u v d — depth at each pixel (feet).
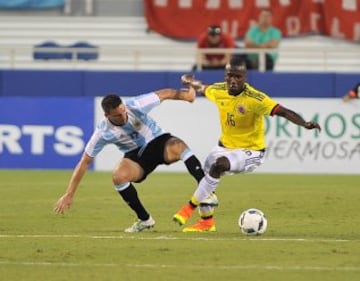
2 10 270.26
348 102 212.84
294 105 214.48
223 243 110.83
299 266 96.68
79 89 230.68
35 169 219.61
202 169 120.88
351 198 164.55
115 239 114.32
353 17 262.06
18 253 104.32
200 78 225.35
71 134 218.38
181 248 107.24
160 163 121.80
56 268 95.66
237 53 229.86
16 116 219.41
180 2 265.13
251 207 152.46
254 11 262.88
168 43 265.75
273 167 215.31
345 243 111.75
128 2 268.00
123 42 267.39
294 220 136.56
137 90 228.63
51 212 144.77
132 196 120.16
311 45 262.88
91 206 152.76
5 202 158.61
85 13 269.23
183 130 216.13
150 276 91.66
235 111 119.85
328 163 214.07
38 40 268.41
